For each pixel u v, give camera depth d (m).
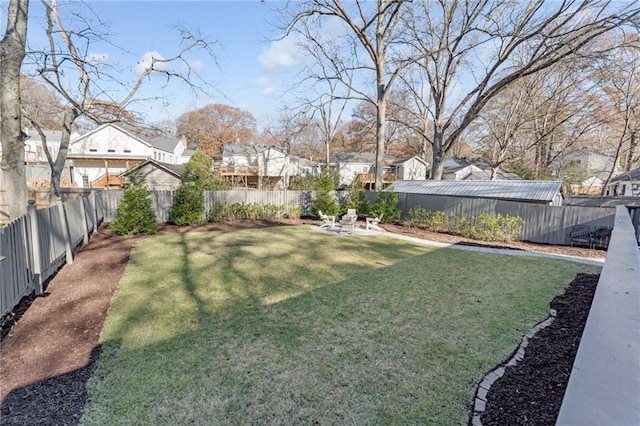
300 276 6.18
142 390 2.78
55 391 2.75
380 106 17.56
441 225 12.61
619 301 1.44
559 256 8.40
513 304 4.75
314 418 2.46
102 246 8.70
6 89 6.93
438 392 2.74
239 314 4.38
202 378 2.95
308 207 17.14
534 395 2.57
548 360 3.10
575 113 21.12
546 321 4.12
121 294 5.07
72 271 6.25
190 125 47.59
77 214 8.12
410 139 42.22
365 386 2.84
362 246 9.26
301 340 3.67
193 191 13.43
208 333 3.83
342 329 3.95
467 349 3.45
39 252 4.96
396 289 5.46
